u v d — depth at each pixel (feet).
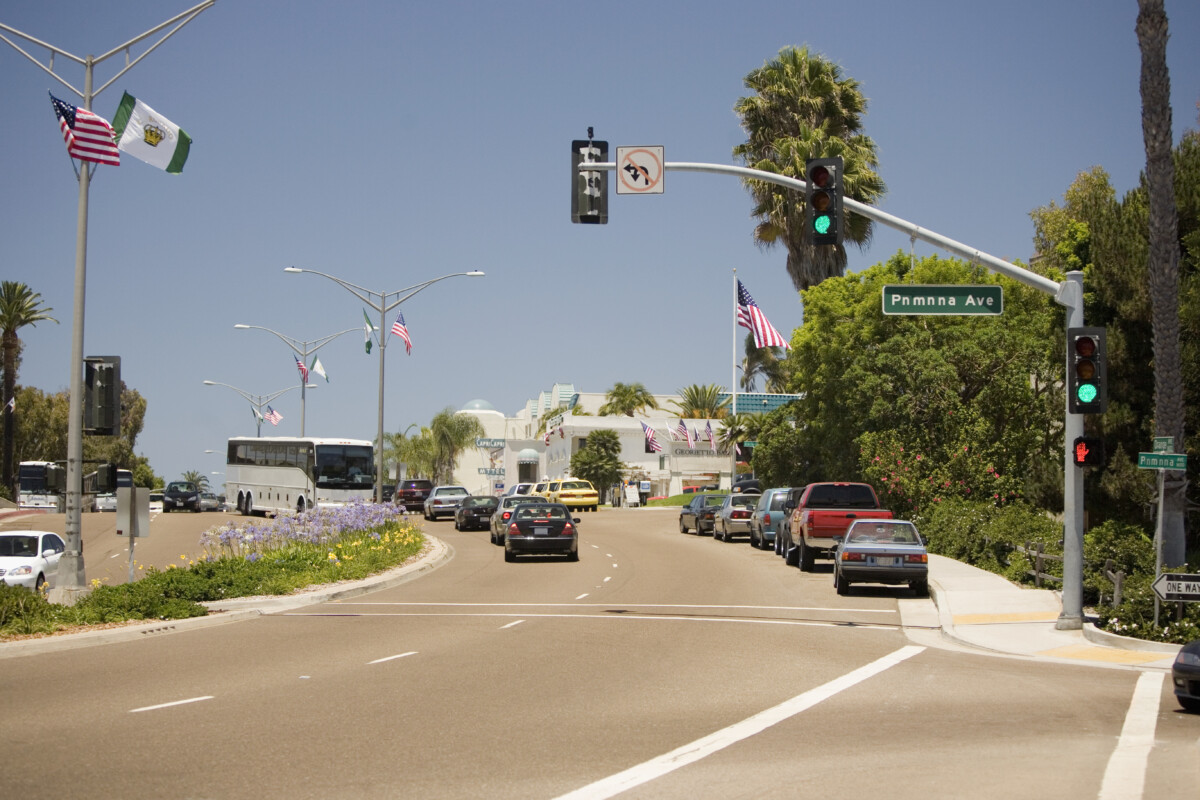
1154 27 63.05
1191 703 35.47
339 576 82.38
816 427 128.98
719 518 133.39
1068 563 56.49
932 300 57.62
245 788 25.00
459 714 34.14
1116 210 79.41
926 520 106.11
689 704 36.14
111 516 194.49
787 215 131.23
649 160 55.11
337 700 36.47
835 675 42.47
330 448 174.50
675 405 349.82
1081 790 25.12
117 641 52.31
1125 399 78.48
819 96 137.49
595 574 90.89
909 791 25.02
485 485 357.82
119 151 73.51
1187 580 49.67
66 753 28.53
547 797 24.36
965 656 48.39
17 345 222.48
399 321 151.33
